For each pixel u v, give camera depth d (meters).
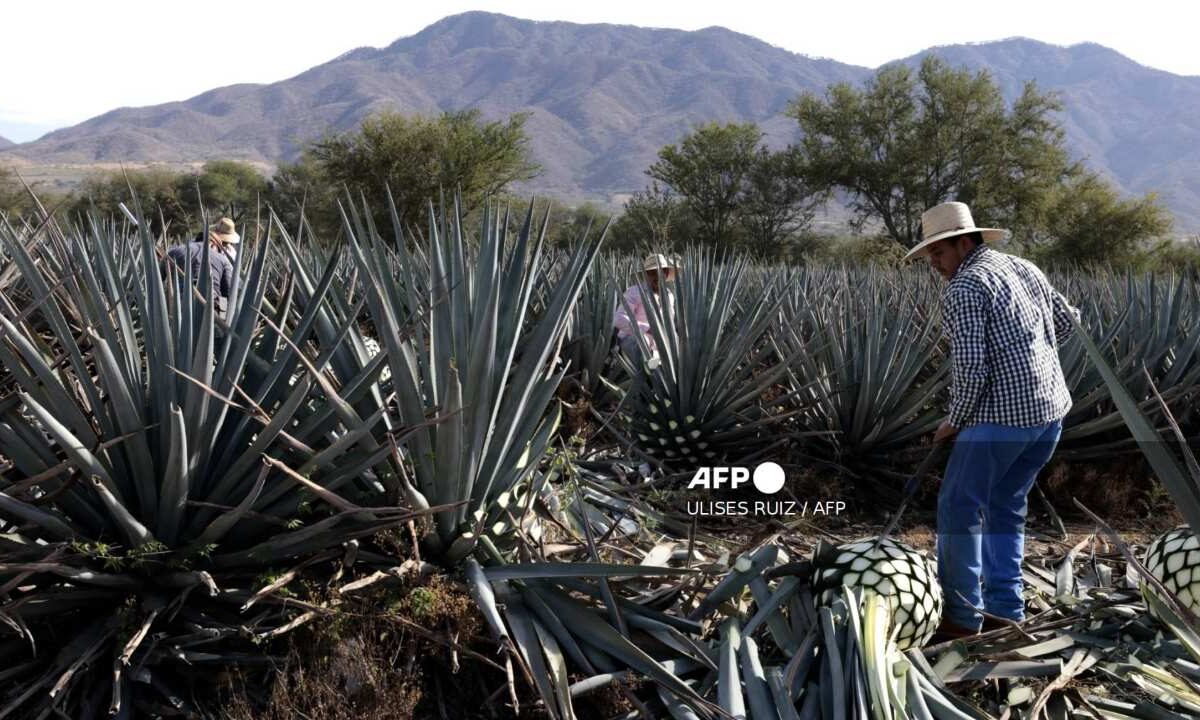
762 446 6.16
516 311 3.47
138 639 2.76
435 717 3.06
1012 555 3.74
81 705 2.79
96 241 3.36
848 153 45.16
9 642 2.90
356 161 31.97
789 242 47.84
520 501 3.72
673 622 3.34
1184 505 1.80
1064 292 10.00
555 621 3.18
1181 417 6.36
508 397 3.45
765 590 3.54
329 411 3.25
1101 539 5.21
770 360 7.23
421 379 3.45
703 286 5.99
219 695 2.87
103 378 2.80
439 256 3.40
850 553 3.47
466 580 3.27
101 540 2.98
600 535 4.33
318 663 2.90
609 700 3.06
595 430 6.48
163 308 3.05
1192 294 8.27
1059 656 3.44
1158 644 3.49
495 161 32.94
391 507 3.14
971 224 3.60
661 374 5.95
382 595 3.17
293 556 3.22
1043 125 43.09
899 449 6.01
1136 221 39.62
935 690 3.05
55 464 3.05
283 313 3.35
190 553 3.03
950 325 3.44
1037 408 3.41
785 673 3.05
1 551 2.85
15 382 3.43
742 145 47.66
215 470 3.16
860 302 7.52
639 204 42.25
